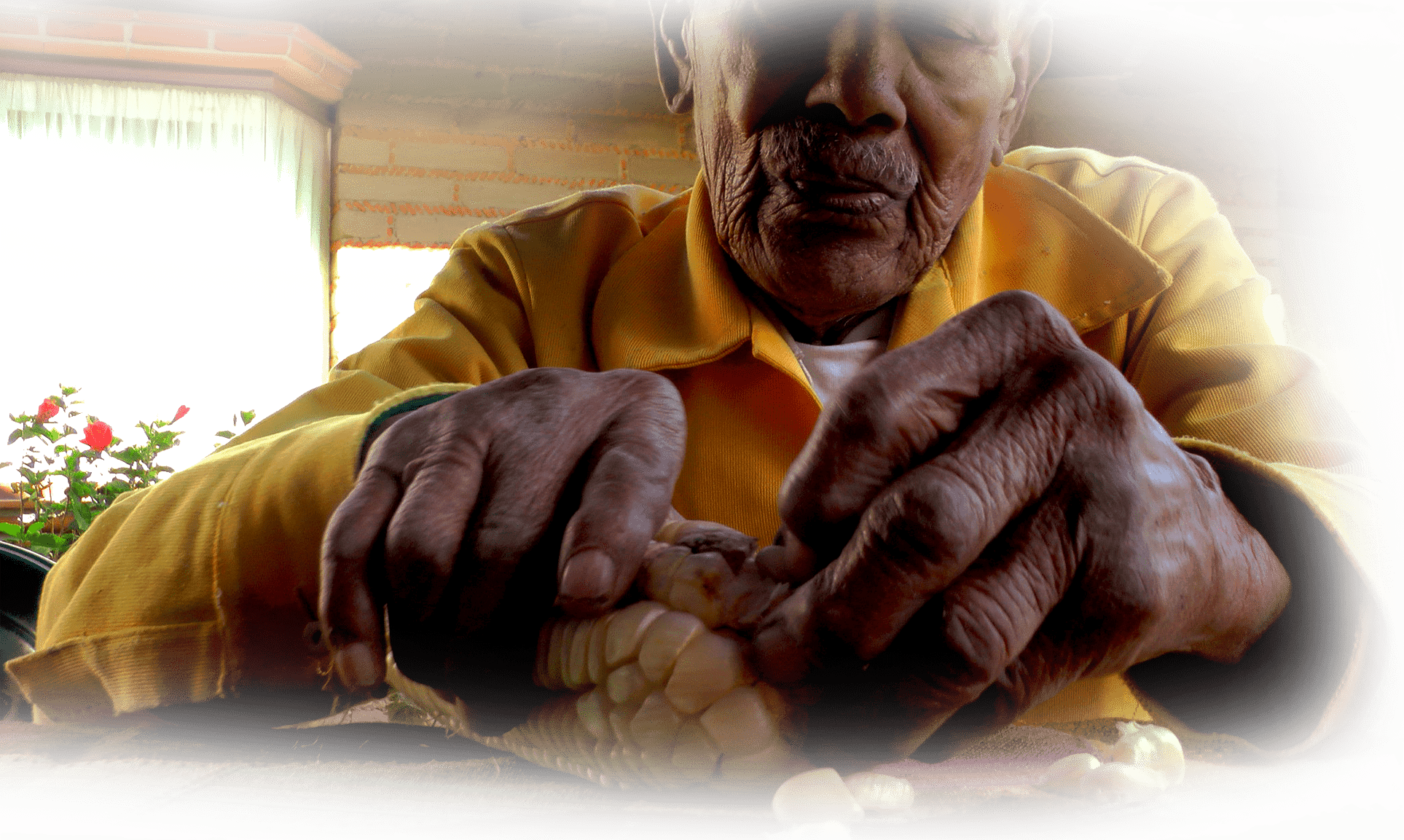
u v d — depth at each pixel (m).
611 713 0.38
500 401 0.41
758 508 0.70
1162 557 0.37
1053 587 0.37
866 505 0.36
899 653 0.36
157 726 0.49
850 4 0.57
